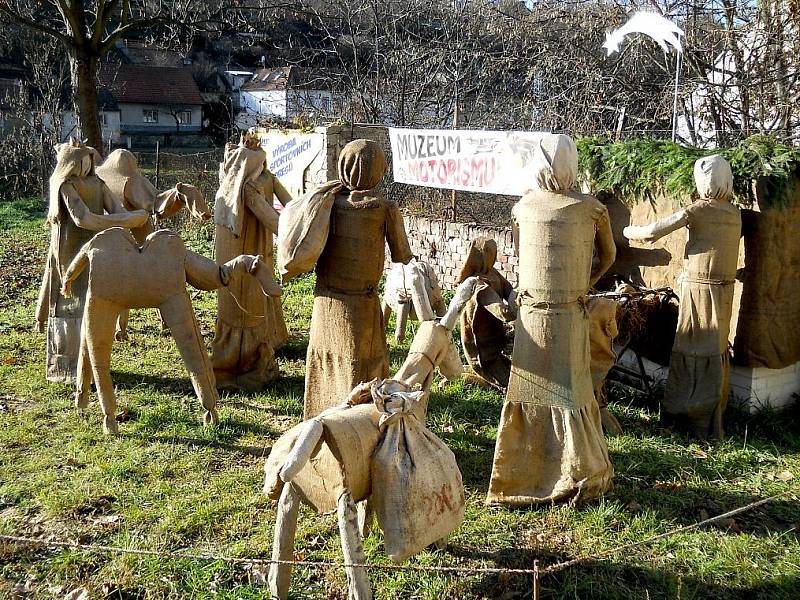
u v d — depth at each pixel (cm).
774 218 632
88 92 1585
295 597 410
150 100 3547
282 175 1310
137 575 426
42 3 1702
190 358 615
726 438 636
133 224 706
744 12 1158
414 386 409
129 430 626
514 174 837
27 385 721
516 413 515
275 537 387
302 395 723
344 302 541
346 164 535
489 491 516
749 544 473
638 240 645
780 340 659
